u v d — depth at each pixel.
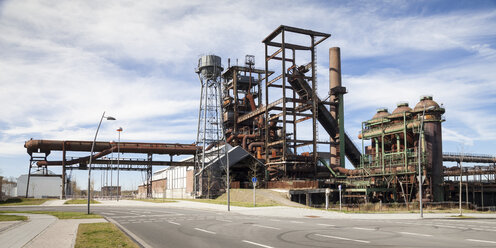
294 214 38.66
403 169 77.56
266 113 98.25
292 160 90.88
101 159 91.75
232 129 116.88
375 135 87.62
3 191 136.50
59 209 51.66
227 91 121.50
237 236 20.50
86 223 27.34
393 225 26.77
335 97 104.44
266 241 18.45
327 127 105.31
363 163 89.69
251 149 100.38
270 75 120.56
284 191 72.38
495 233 21.41
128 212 43.62
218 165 88.56
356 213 40.66
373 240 18.45
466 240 18.25
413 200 74.00
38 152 88.69
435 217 36.22
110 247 15.98
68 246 16.86
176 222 29.80
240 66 117.69
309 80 99.25
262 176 93.69
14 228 25.09
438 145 78.69
